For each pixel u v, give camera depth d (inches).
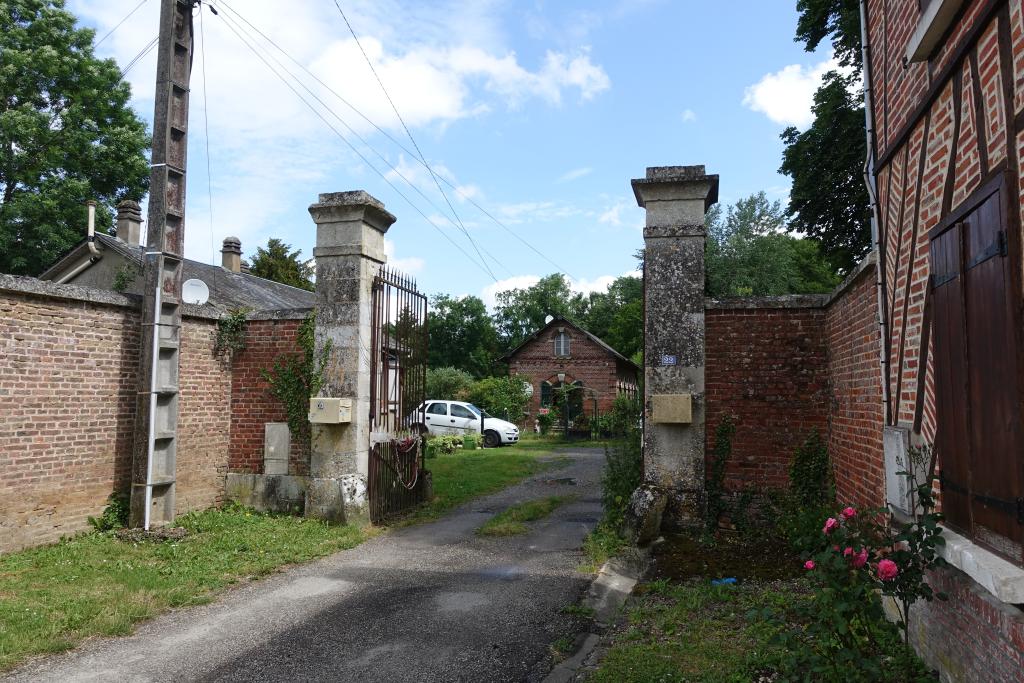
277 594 237.1
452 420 944.3
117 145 877.8
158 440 319.6
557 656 183.0
